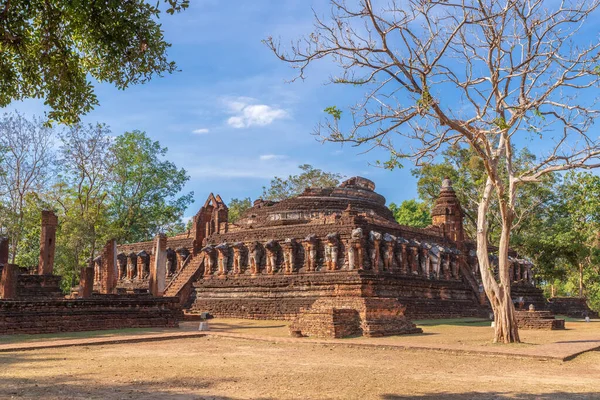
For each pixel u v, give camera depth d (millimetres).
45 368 13367
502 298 20688
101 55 14289
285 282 37969
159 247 34938
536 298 49812
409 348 18047
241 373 12742
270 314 37344
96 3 12805
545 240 52719
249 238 42719
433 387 11148
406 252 40125
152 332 24656
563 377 12742
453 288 42594
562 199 56000
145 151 63781
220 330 26688
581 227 51219
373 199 51281
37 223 48781
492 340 21609
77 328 25203
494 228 59656
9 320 23297
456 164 59312
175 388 10789
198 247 49094
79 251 45969
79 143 51656
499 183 20969
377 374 12797
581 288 54406
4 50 13805
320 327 22391
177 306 34531
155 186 64250
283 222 45219
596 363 15297
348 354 16938
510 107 20500
